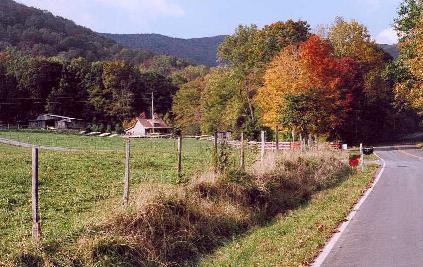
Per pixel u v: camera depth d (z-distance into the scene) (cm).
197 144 6706
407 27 5341
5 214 1405
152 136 9488
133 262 912
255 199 1484
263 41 6806
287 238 1096
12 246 891
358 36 7400
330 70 4644
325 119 3888
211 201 1309
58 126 11556
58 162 2958
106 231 959
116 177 2302
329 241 1062
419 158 4328
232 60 7006
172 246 1019
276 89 4594
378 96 7656
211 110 7969
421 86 4888
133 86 12588
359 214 1406
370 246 997
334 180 2275
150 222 1027
